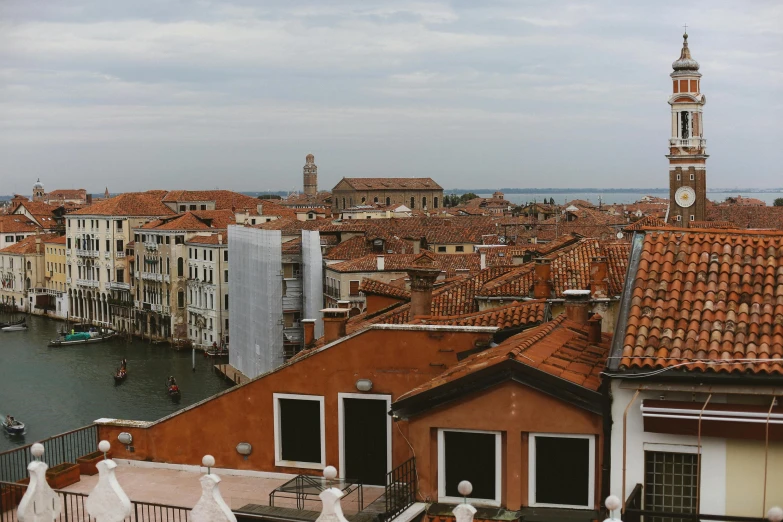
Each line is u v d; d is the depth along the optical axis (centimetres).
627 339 1570
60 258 18425
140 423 2230
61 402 10144
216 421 2155
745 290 1647
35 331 16438
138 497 2005
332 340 2491
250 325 11356
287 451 2109
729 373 1468
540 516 1584
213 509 1467
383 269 10231
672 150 13288
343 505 1917
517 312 2364
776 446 1464
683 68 13275
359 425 2052
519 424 1620
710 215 14500
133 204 16800
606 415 1545
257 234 10994
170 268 14562
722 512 1492
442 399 1656
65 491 1928
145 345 14800
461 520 1339
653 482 1532
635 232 1852
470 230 13625
